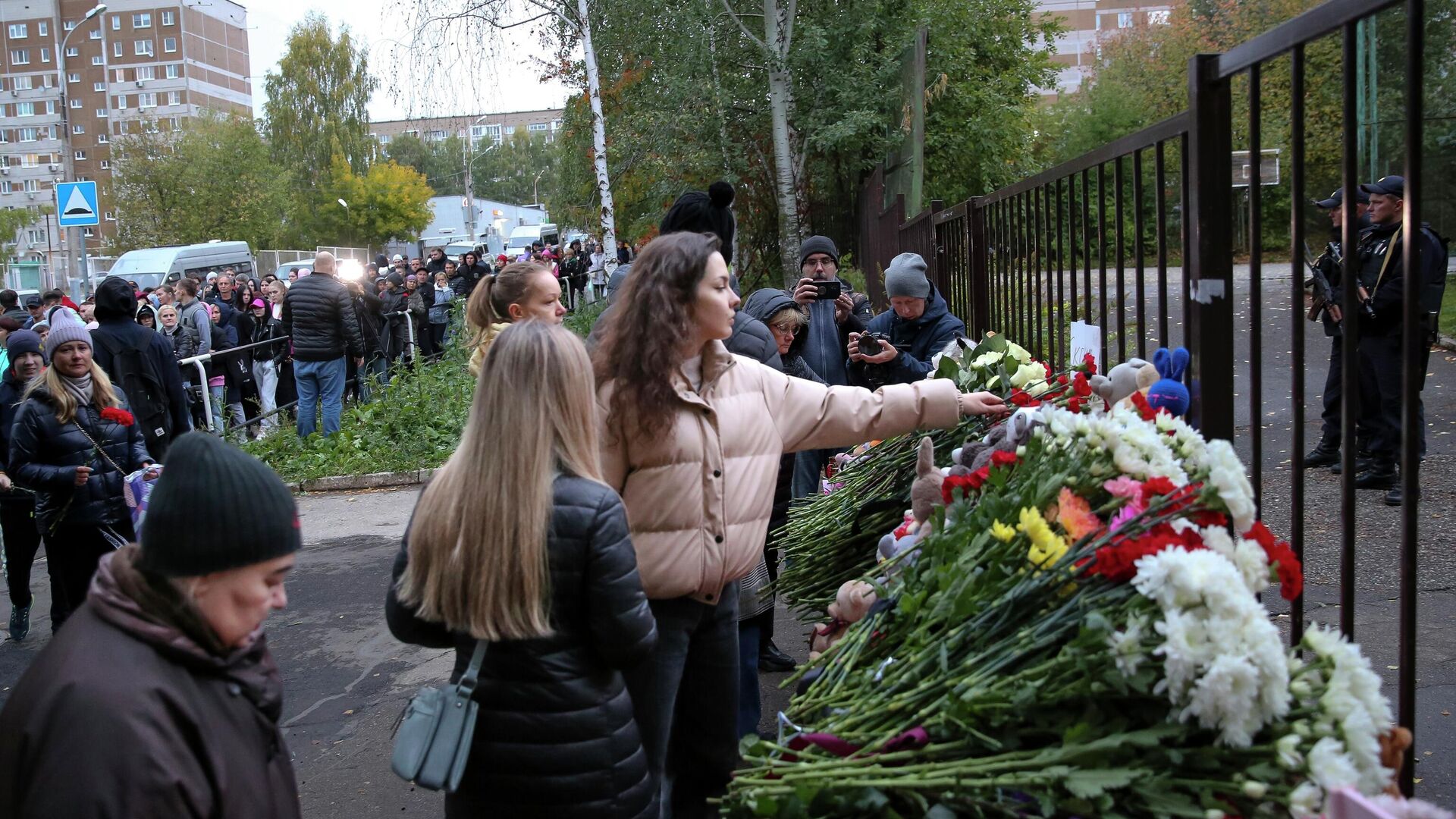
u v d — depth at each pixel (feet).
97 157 323.57
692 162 59.26
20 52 321.32
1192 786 6.09
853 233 67.31
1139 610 6.51
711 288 9.53
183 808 5.22
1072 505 7.68
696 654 10.21
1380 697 6.04
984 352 12.79
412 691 16.34
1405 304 6.43
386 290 56.39
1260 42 7.73
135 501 17.98
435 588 7.86
